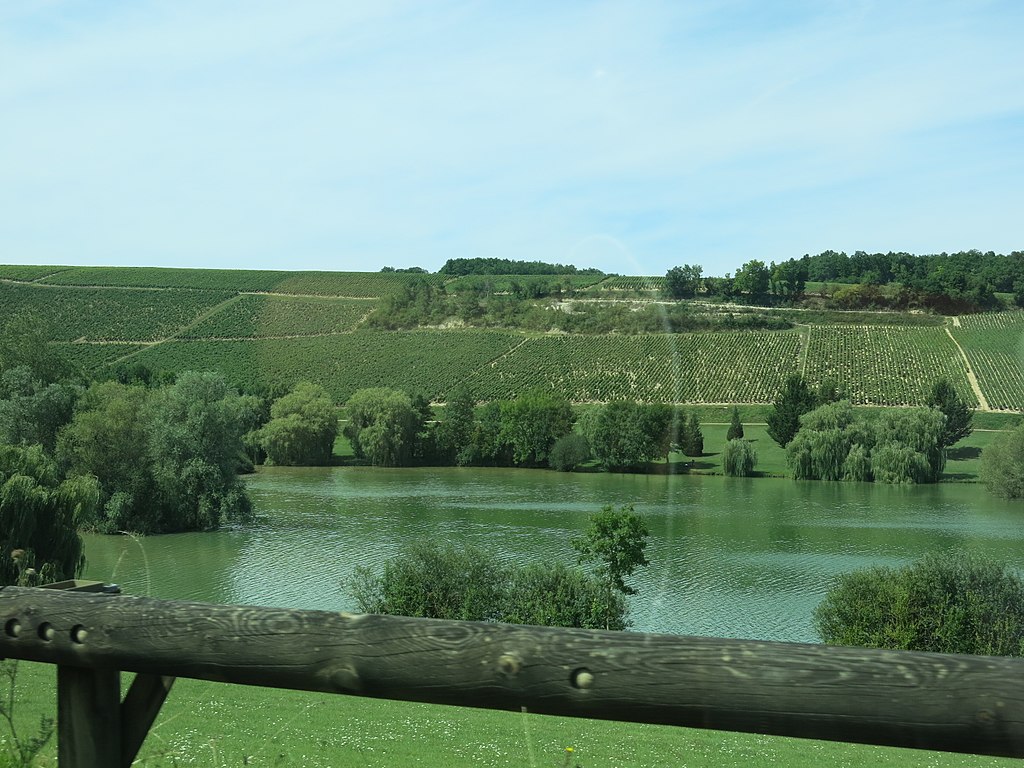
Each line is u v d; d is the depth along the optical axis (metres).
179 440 33.91
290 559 23.75
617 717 1.73
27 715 3.71
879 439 57.38
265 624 1.96
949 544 34.81
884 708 1.55
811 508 44.25
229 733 5.59
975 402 71.00
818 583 26.88
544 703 1.76
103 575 25.58
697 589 19.84
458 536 21.42
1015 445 42.62
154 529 32.44
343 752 5.93
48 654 2.16
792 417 60.91
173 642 2.03
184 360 58.81
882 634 21.72
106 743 2.22
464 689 1.81
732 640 1.67
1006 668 1.51
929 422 57.56
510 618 16.59
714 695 1.64
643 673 1.69
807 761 9.08
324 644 1.91
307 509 28.53
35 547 24.03
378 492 28.70
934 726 1.53
